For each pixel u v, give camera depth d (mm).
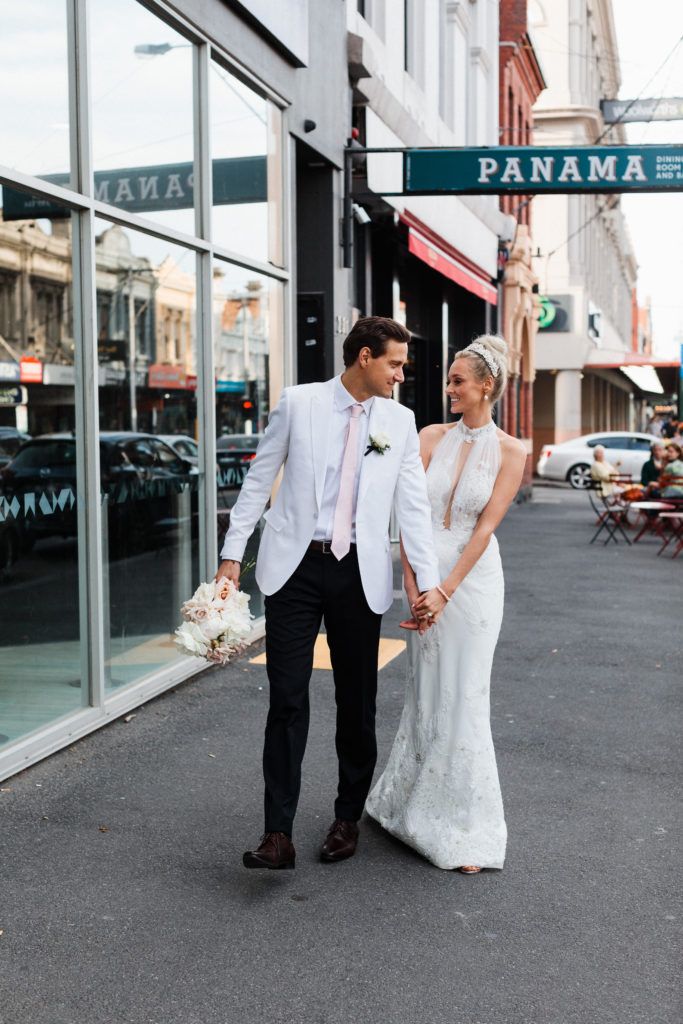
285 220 8492
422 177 10602
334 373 10008
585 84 37188
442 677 3912
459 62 17484
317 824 4281
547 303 34000
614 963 3205
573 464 27578
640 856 4008
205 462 7023
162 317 6371
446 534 3959
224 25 7047
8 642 4754
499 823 3918
